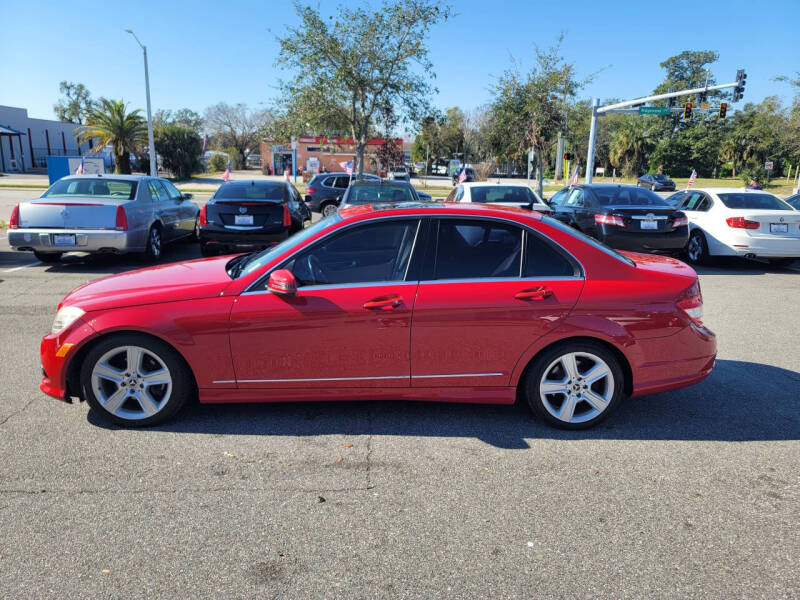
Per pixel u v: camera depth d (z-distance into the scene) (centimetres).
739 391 481
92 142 6656
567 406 396
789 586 253
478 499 316
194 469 342
